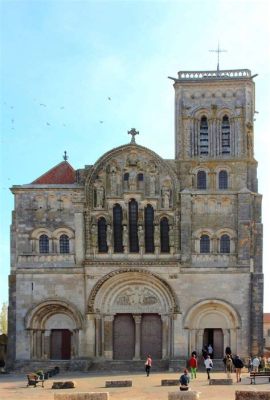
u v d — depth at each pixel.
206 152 105.38
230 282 100.25
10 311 100.50
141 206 102.50
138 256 101.44
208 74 107.31
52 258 101.50
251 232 102.44
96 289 100.31
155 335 101.75
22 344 99.62
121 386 73.00
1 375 94.12
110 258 101.44
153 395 63.62
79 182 103.88
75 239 101.81
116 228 102.62
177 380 74.06
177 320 99.62
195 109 106.12
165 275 100.56
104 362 98.31
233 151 104.88
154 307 101.44
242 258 100.62
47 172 107.44
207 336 100.62
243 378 81.06
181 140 105.44
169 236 102.06
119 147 103.56
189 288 100.31
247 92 106.19
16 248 102.00
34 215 102.81
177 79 106.69
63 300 100.19
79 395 53.28
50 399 61.00
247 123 105.69
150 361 88.56
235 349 99.25
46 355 100.94
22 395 65.12
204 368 97.06
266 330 191.62
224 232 102.06
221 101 106.25
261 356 98.56
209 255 100.94
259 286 100.50
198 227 102.19
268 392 51.75
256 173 105.50
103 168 103.75
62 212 102.75
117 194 102.88
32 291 100.81
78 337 99.81
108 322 101.19
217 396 61.19
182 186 104.06
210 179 104.25
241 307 99.75
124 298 101.88
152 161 103.81
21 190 103.25
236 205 102.56
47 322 102.00
